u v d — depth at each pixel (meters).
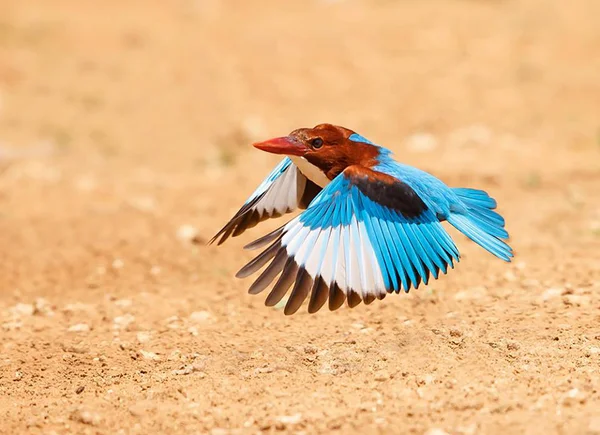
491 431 7.64
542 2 27.83
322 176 9.55
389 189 8.79
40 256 13.48
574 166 17.42
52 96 23.38
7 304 11.98
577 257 12.45
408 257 8.63
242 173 18.36
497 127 20.45
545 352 9.16
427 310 10.76
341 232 8.41
